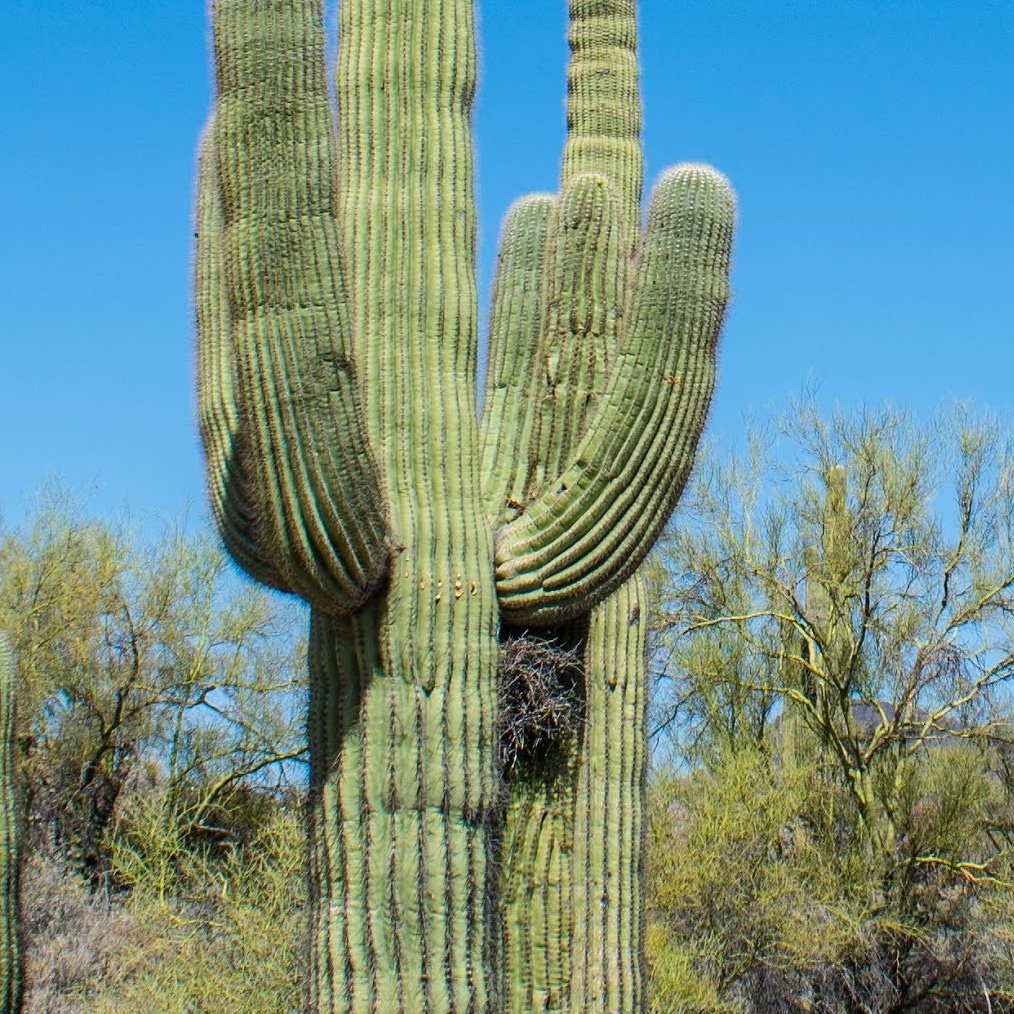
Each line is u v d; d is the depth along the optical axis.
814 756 20.16
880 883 18.42
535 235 8.71
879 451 20.55
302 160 6.78
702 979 15.41
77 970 15.03
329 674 7.06
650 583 21.64
